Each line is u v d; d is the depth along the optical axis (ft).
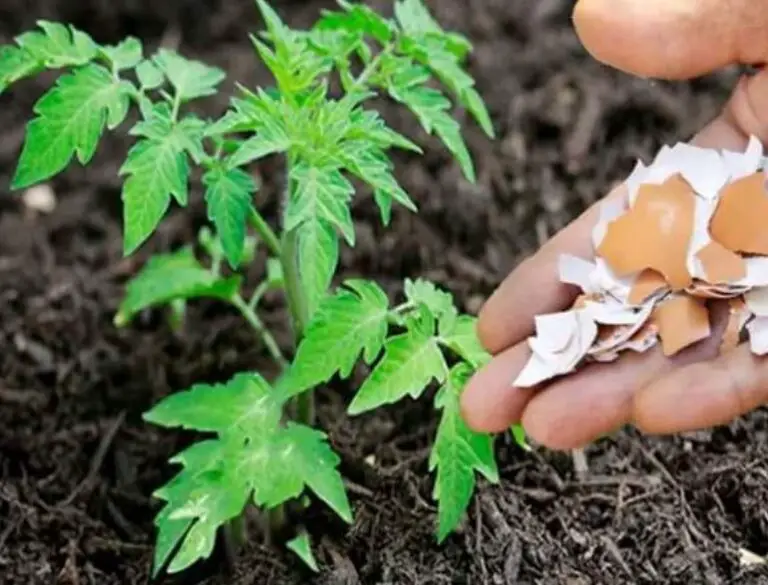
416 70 1.60
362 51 1.63
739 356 1.50
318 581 1.59
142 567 1.64
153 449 1.76
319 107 1.52
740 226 1.53
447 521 1.50
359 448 1.70
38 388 1.84
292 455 1.52
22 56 1.55
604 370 1.50
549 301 1.55
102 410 1.81
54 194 2.12
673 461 1.69
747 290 1.51
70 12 2.32
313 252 1.46
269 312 1.92
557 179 2.07
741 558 1.60
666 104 2.11
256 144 1.49
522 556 1.59
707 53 1.57
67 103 1.53
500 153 2.09
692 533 1.61
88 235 2.07
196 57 2.28
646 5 1.55
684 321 1.50
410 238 1.98
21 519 1.65
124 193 1.49
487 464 1.51
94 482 1.72
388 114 2.12
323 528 1.64
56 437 1.77
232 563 1.62
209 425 1.54
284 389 1.50
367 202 2.02
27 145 1.52
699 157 1.56
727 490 1.65
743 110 1.63
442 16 2.27
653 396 1.48
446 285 1.93
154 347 1.88
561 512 1.64
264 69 2.24
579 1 1.57
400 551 1.60
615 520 1.63
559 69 2.20
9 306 1.94
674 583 1.58
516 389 1.50
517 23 2.26
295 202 1.47
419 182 2.05
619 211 1.57
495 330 1.55
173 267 1.76
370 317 1.51
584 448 1.70
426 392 1.76
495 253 1.98
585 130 2.10
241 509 1.52
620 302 1.51
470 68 2.20
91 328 1.92
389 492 1.65
